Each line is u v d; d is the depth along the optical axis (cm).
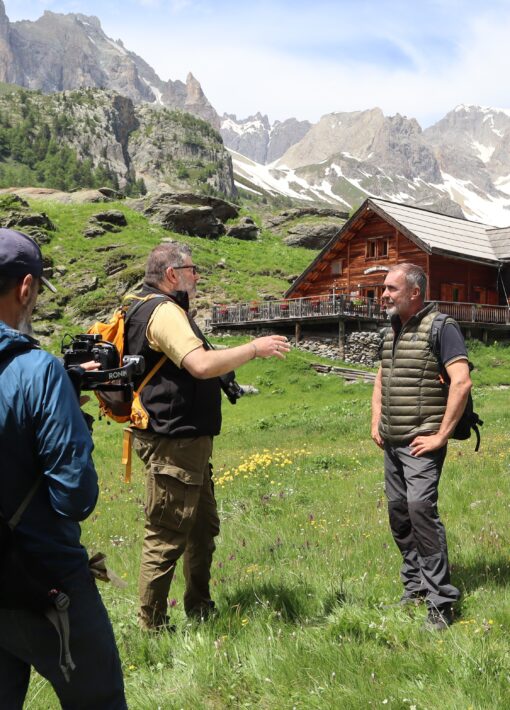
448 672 386
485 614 474
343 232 4459
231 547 754
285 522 868
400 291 523
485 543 657
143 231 6650
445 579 486
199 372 430
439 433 502
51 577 260
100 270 5719
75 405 262
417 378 517
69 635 265
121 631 482
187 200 7469
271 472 1323
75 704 279
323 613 497
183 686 397
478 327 4094
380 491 1027
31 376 254
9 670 277
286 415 2769
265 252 7219
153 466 464
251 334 4159
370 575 597
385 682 380
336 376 3375
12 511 255
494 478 1036
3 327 258
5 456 253
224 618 489
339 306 3712
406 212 4462
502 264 4372
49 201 7725
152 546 472
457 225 4681
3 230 269
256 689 393
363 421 2258
